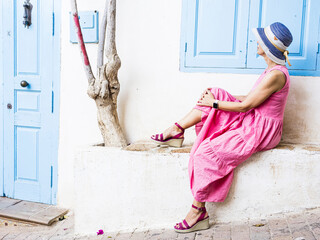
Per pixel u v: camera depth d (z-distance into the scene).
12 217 3.17
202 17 2.92
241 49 2.87
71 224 3.06
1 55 3.47
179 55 3.01
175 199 2.59
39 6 3.31
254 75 2.86
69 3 3.21
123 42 3.12
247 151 2.35
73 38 3.20
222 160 2.35
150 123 3.13
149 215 2.64
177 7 2.97
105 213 2.72
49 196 3.45
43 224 3.06
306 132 2.84
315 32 2.73
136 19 3.07
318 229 2.12
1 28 3.45
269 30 2.38
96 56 3.18
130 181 2.66
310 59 2.77
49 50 3.32
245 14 2.83
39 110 3.41
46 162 3.43
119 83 3.11
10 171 3.57
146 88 3.11
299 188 2.46
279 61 2.38
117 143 2.90
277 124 2.44
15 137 3.52
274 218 2.44
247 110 2.38
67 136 3.33
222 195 2.43
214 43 2.92
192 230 2.40
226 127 2.46
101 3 3.12
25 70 3.42
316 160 2.43
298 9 2.74
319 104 2.79
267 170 2.49
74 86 3.27
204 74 2.97
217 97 2.50
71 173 3.35
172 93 3.05
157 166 2.60
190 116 2.61
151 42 3.06
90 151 2.71
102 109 2.92
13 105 3.48
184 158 2.54
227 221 2.53
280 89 2.36
